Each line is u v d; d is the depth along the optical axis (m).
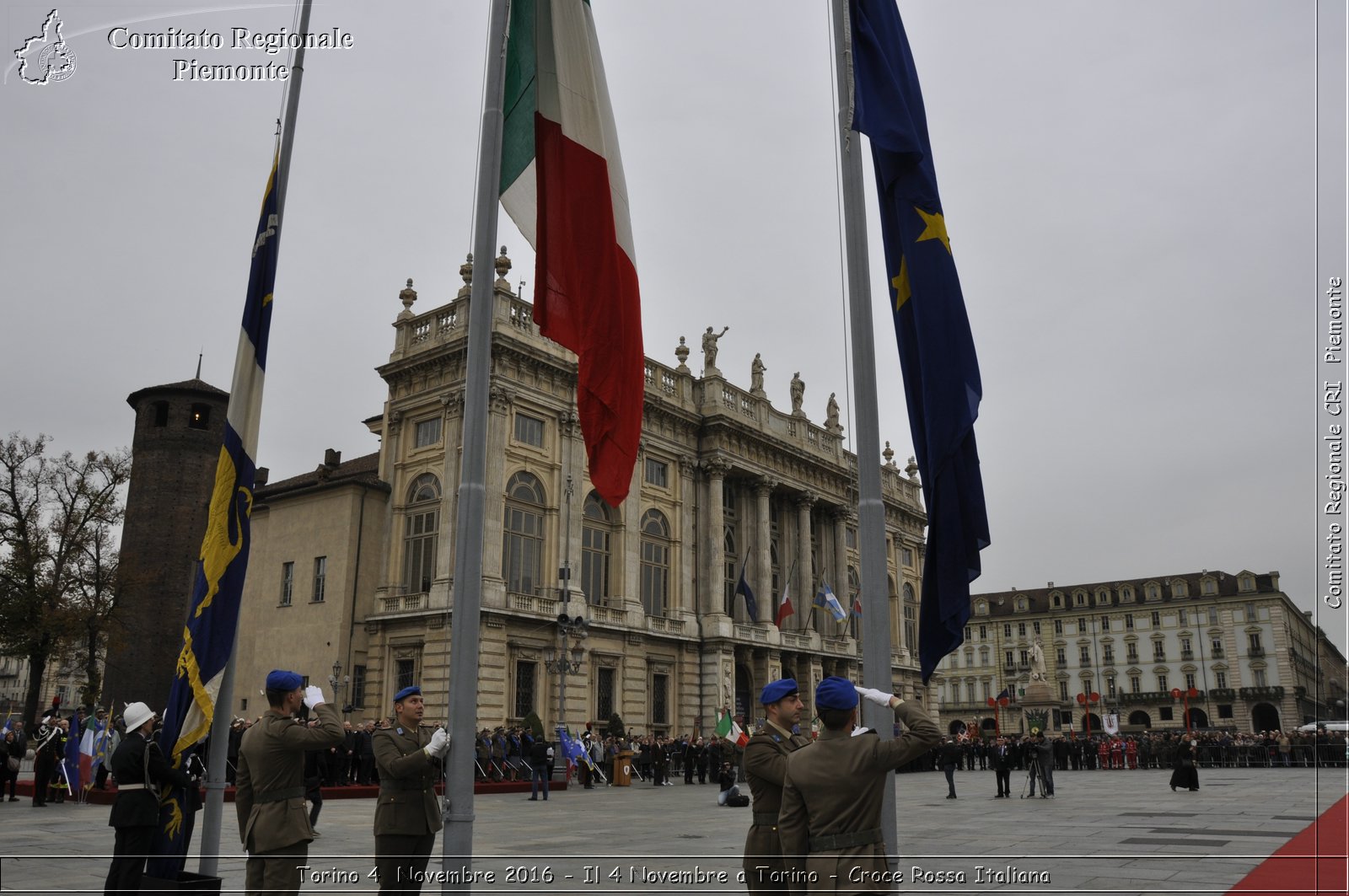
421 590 40.53
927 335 8.15
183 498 52.62
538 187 9.81
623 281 9.68
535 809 23.00
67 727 23.39
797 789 5.35
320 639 41.16
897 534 68.25
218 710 9.20
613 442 9.32
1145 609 113.12
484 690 37.81
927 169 8.62
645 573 47.47
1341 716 16.52
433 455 41.66
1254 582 107.06
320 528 42.78
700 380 52.47
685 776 38.47
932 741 5.16
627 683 44.44
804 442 58.16
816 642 55.19
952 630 7.88
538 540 42.34
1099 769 53.31
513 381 41.81
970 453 8.17
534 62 10.12
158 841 8.40
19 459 46.00
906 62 8.88
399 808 7.23
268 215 10.13
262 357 9.98
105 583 46.97
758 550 53.06
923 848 13.66
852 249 8.11
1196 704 107.50
